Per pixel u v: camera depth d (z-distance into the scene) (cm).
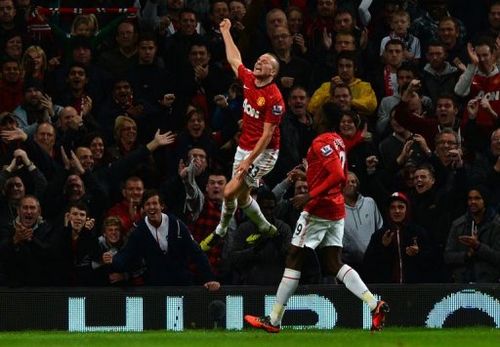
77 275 3338
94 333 3056
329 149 2770
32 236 3338
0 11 4216
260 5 4272
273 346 2516
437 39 4450
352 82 4153
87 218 3341
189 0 4578
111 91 4147
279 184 3659
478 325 3303
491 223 3484
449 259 3469
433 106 4203
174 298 3262
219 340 2670
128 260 3272
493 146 3822
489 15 4559
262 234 3097
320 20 4409
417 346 2508
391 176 3844
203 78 4203
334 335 2817
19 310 3241
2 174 3612
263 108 2880
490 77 4153
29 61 4081
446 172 3753
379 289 3316
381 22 4597
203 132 3916
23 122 3994
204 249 3089
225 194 2911
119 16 4447
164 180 3909
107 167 3753
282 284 2848
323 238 2847
